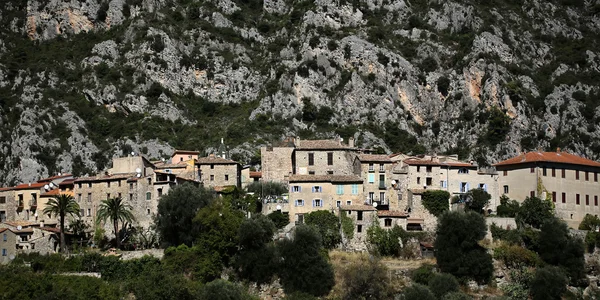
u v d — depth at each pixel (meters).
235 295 164.25
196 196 187.38
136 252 182.50
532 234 197.38
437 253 185.00
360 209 192.75
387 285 175.88
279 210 197.88
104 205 194.25
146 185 196.88
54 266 176.12
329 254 185.12
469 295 178.00
